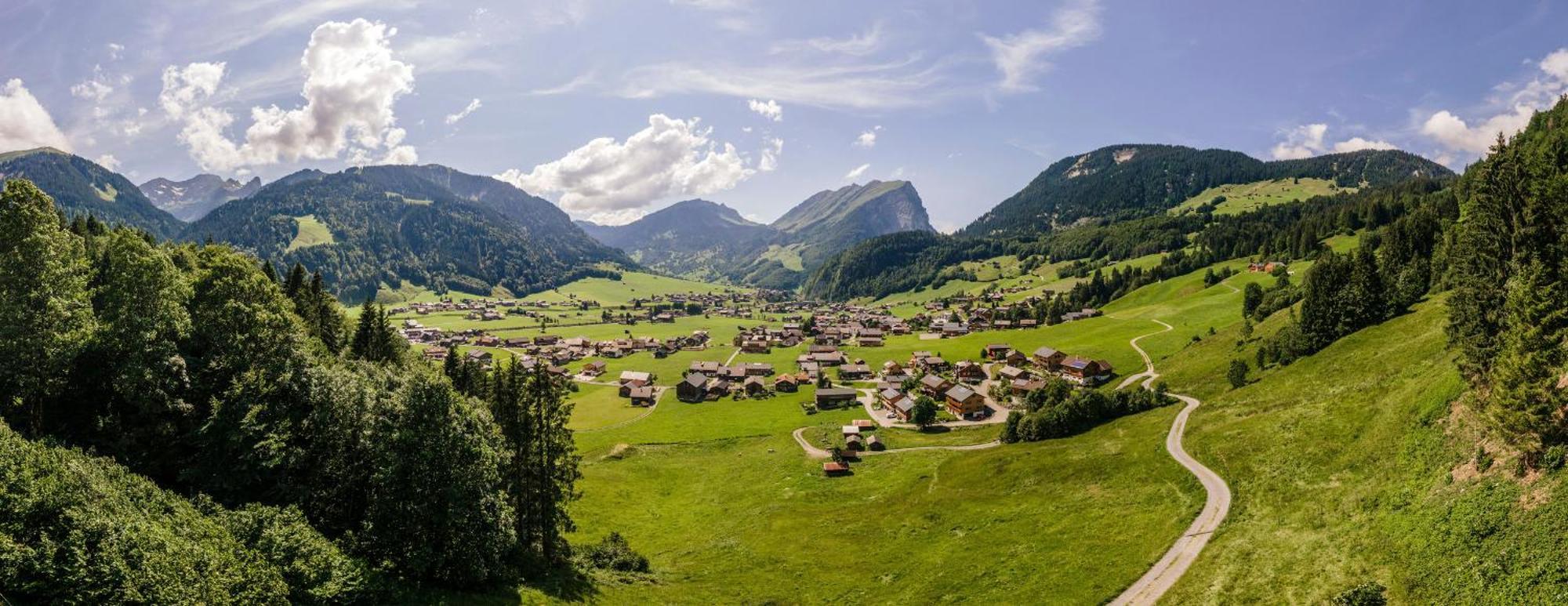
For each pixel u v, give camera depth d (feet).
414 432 160.56
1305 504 177.27
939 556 212.23
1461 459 153.07
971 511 250.16
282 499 167.02
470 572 156.25
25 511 108.68
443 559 153.89
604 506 304.91
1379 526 150.20
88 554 106.42
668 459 413.80
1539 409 131.03
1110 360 566.77
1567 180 199.41
